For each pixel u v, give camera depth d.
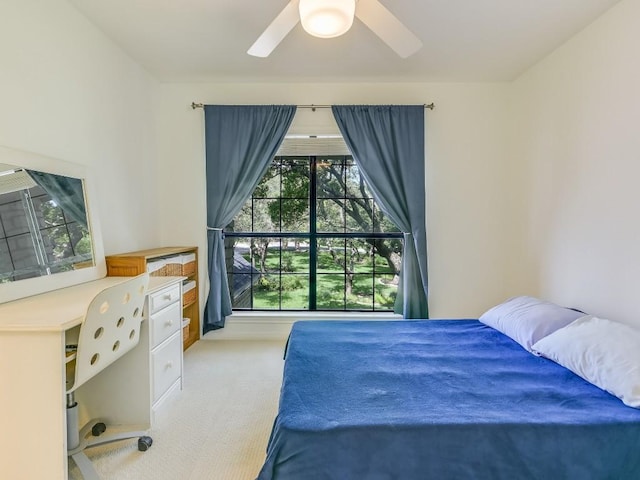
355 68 2.84
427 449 1.12
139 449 1.68
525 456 1.12
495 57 2.65
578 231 2.32
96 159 2.28
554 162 2.56
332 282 3.41
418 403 1.31
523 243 2.97
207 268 3.23
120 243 2.55
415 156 3.07
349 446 1.12
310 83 3.14
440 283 3.21
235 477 1.51
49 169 1.85
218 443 1.75
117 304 1.51
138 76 2.80
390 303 3.41
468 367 1.64
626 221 1.96
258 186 3.37
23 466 1.32
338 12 1.37
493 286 3.21
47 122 1.87
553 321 1.91
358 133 3.07
